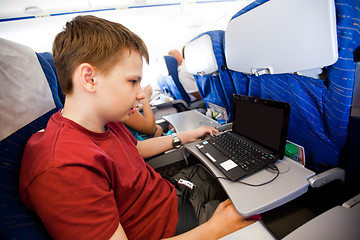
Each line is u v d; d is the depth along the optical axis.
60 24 2.44
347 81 0.52
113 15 2.49
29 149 0.43
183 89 2.64
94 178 0.42
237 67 0.93
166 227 0.66
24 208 0.36
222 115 1.56
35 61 0.62
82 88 0.46
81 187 0.38
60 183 0.36
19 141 0.46
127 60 0.46
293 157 0.84
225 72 1.15
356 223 0.47
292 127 0.85
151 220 0.64
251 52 0.79
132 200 0.61
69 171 0.37
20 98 0.50
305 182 0.61
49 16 2.19
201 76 1.45
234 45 0.86
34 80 0.58
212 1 2.49
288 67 0.66
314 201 0.84
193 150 0.97
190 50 1.37
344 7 0.45
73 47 0.43
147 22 2.90
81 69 0.42
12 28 2.28
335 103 0.59
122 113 0.51
